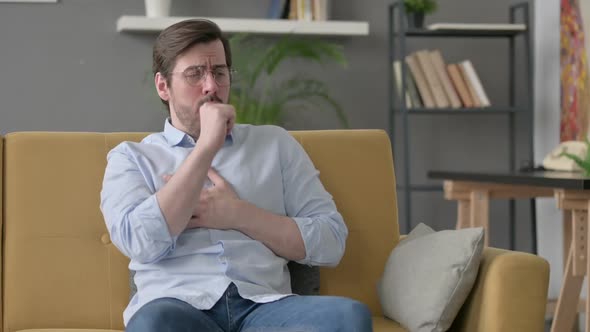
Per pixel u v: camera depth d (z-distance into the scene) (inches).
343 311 66.9
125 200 77.6
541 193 147.2
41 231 85.4
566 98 165.6
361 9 173.9
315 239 80.4
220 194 79.4
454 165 178.7
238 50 155.6
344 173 91.6
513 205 175.6
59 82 161.5
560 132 168.4
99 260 85.9
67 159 87.4
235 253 78.2
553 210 173.0
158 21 158.9
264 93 166.7
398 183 176.7
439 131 178.1
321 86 166.1
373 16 174.4
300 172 84.9
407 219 162.2
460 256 76.8
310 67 172.2
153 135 84.9
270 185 83.3
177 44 80.5
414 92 165.3
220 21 161.6
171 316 65.7
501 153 180.5
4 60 159.2
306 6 166.2
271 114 159.3
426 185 175.9
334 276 89.0
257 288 76.7
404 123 161.8
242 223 79.0
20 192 86.0
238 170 82.4
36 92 160.6
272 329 70.2
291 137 86.9
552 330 123.1
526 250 180.1
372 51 174.6
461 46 178.2
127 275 86.0
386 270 85.9
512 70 175.2
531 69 169.3
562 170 141.0
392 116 167.6
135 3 163.8
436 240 81.0
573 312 122.3
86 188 87.0
